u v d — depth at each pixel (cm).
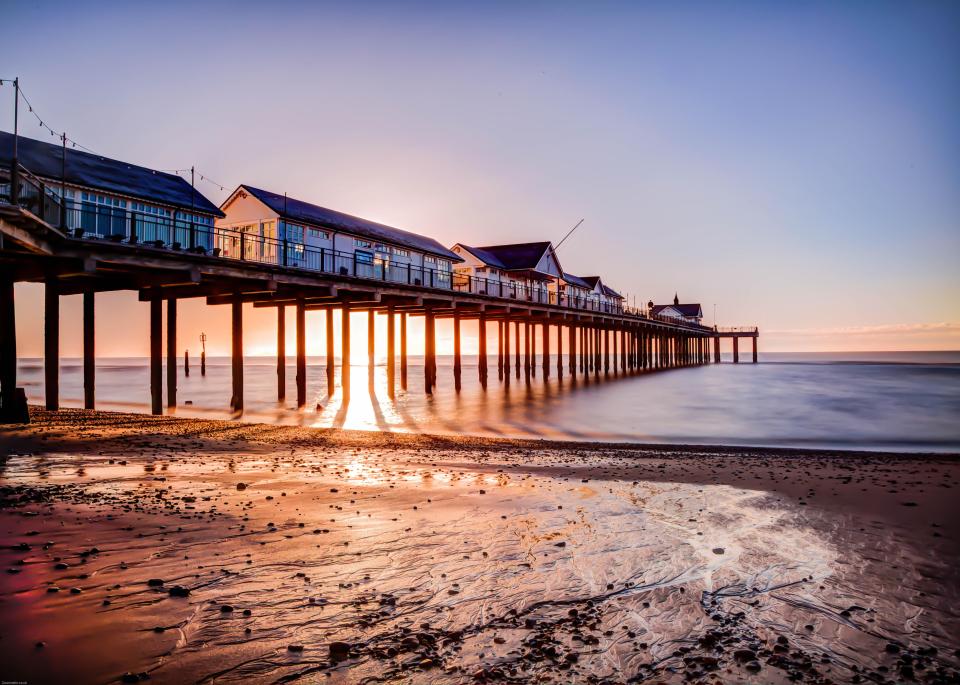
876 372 7681
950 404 3538
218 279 2139
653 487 1131
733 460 1579
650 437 2231
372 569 614
